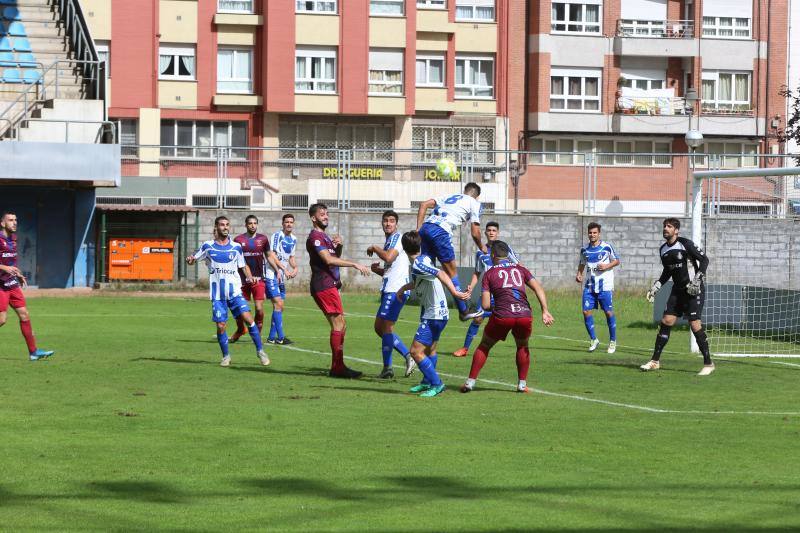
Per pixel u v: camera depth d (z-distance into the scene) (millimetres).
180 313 34906
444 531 8703
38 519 9023
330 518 9117
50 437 12719
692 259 21203
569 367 21672
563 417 14859
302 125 66750
